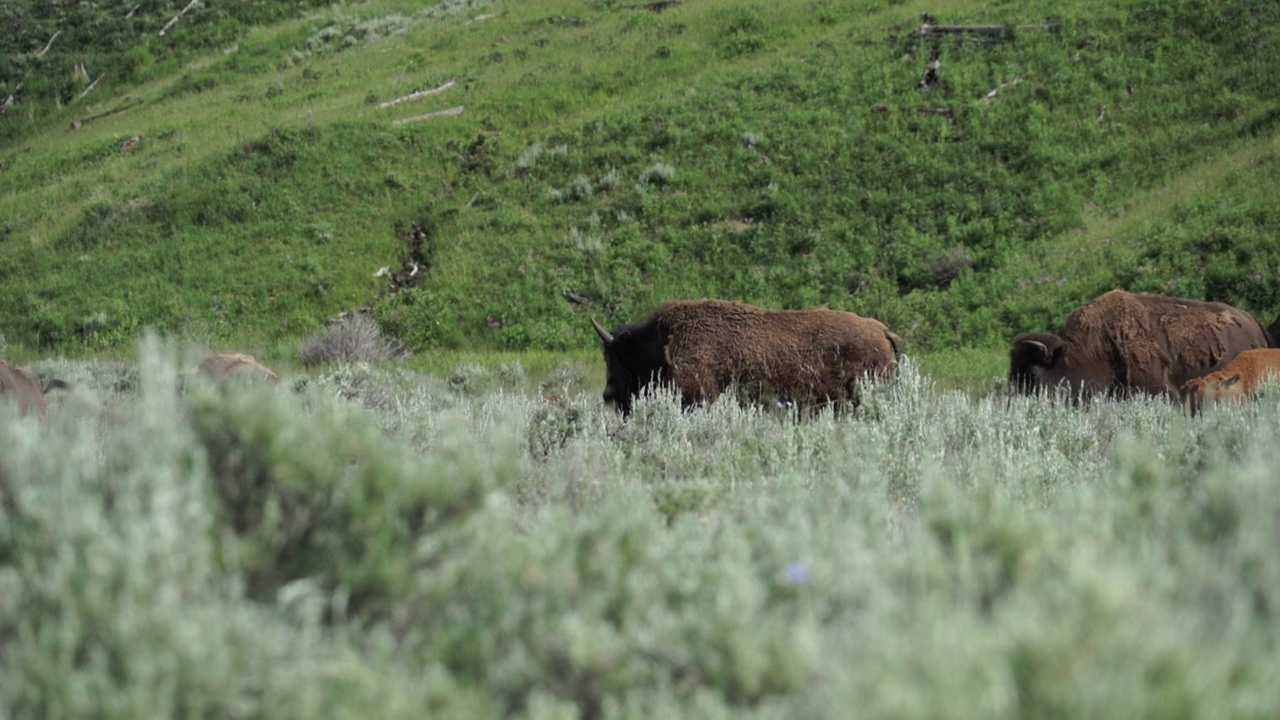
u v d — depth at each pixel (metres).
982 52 110.69
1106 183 90.25
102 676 8.74
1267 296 68.88
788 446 23.81
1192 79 99.19
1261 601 10.59
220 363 37.78
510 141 117.75
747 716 9.09
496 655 10.73
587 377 66.50
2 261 111.56
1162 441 24.88
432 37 154.50
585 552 12.09
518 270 97.25
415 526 11.40
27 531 10.70
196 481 10.77
